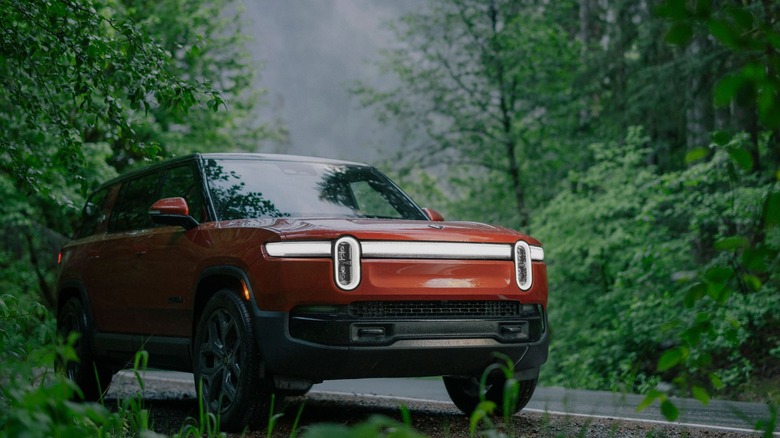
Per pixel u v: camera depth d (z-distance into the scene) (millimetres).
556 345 16141
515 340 5254
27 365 2863
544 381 16094
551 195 21625
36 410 2381
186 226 5723
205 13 21969
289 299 4859
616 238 15828
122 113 6461
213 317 5371
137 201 6863
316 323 4809
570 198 17062
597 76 19562
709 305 11953
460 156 22656
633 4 18812
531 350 5355
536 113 21938
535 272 5449
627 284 15430
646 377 13109
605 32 23406
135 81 6133
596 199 16531
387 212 6211
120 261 6582
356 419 5828
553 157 21875
